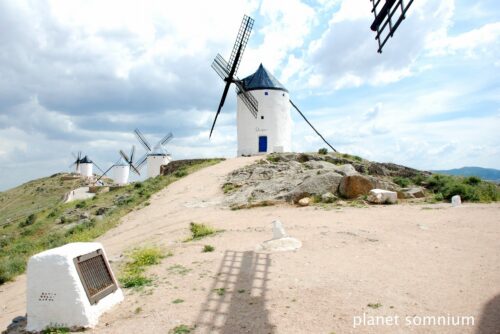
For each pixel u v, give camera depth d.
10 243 26.95
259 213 17.08
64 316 6.18
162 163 64.44
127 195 31.67
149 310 6.54
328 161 30.53
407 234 11.18
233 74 38.22
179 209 21.20
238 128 41.88
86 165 97.44
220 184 26.25
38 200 76.38
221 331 5.57
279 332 5.42
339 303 6.29
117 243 15.61
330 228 12.27
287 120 42.16
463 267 7.96
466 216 13.41
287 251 9.84
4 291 11.88
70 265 6.29
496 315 5.57
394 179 25.89
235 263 9.02
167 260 9.91
